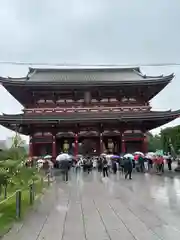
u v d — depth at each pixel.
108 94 61.44
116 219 13.80
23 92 61.25
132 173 41.72
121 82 58.81
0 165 16.52
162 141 92.56
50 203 18.69
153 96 66.62
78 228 12.30
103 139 60.88
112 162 44.81
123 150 57.75
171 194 21.50
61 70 70.00
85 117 56.66
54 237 11.04
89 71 70.50
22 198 20.56
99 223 13.10
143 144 58.22
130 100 61.53
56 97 60.56
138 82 59.00
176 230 11.62
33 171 21.16
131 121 57.38
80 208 16.86
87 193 23.08
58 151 59.34
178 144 76.75
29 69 69.12
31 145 57.44
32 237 11.12
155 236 10.79
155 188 25.02
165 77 58.31
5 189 17.97
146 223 12.84
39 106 59.81
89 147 64.88
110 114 58.06
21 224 13.20
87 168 45.44
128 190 24.19
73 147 59.75
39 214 15.32
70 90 59.97
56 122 56.19
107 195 21.70
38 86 58.00
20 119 55.69
